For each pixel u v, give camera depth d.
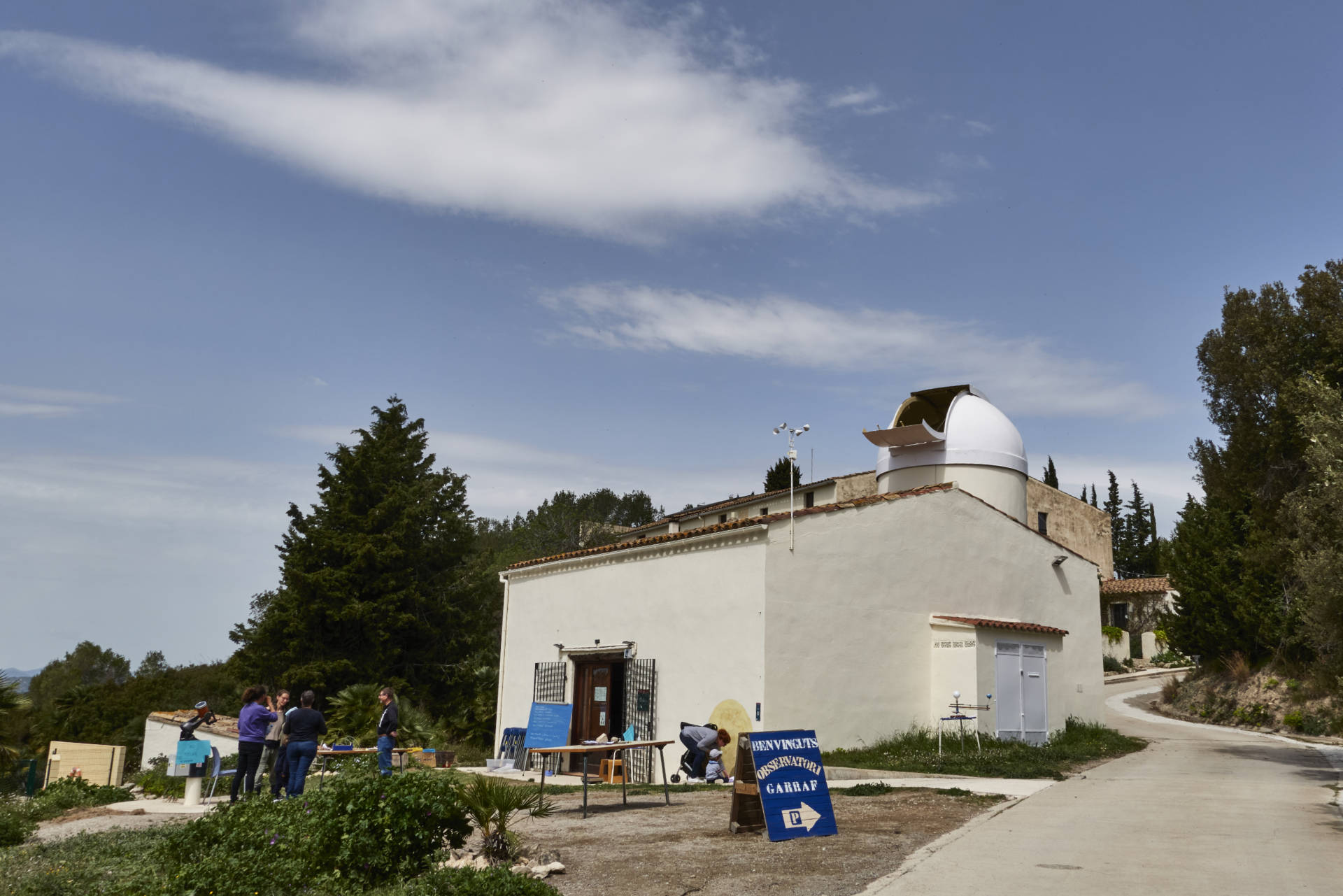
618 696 20.16
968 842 9.43
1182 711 31.91
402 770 11.07
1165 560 34.53
